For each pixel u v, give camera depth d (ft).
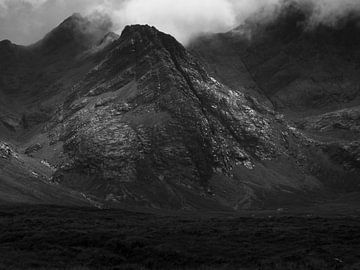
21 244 289.53
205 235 344.08
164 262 266.36
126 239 304.50
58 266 234.99
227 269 248.11
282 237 336.29
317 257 278.67
